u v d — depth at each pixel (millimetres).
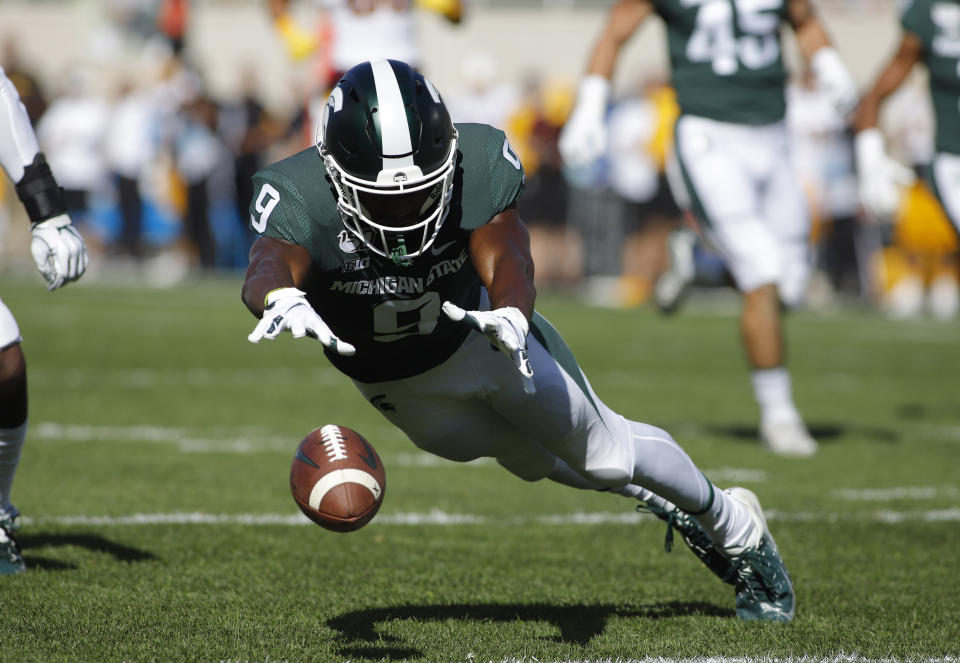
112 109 66625
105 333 42406
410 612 12766
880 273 62469
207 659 10875
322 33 36375
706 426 26828
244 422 26125
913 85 64688
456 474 21516
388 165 9969
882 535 16984
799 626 12516
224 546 15594
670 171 24641
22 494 18328
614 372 36031
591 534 16938
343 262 10680
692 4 23750
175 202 64875
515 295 10016
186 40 74812
